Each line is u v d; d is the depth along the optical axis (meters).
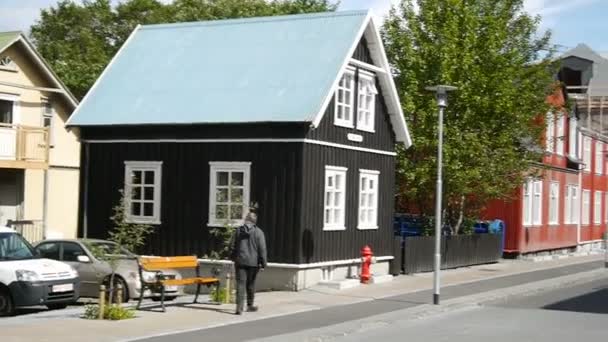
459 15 30.41
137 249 24.06
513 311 19.47
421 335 15.17
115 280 19.62
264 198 22.33
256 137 22.59
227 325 15.37
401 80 30.72
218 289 18.66
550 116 35.47
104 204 24.94
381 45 25.28
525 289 24.09
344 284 22.56
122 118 24.64
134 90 25.73
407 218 31.86
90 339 13.24
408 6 31.30
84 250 20.20
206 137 23.38
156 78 25.95
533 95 31.88
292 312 17.58
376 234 25.91
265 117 22.22
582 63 64.00
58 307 18.88
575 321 17.62
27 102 33.81
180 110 24.02
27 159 30.64
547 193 42.44
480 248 33.31
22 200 34.22
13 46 32.88
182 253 23.48
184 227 23.55
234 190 22.88
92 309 15.95
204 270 23.06
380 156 26.25
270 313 17.27
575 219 48.31
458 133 29.45
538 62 32.44
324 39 24.45
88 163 25.23
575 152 47.66
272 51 24.95
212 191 23.17
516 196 35.84
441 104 19.53
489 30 30.52
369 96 25.59
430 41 30.69
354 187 24.59
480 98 29.58
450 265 30.72
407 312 18.09
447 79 29.50
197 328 14.87
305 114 21.81
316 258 22.53
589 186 51.91
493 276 28.17
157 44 27.52
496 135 30.53
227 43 26.27
